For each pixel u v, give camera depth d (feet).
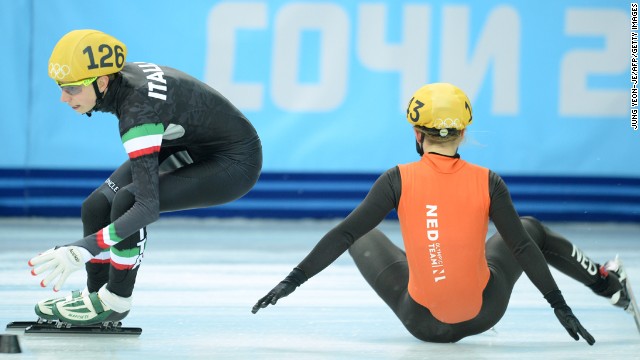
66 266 35.70
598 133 97.71
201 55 95.45
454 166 37.96
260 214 98.32
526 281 61.93
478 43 96.73
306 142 96.89
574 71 97.35
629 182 98.17
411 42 96.43
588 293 56.39
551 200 97.86
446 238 37.50
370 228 37.83
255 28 95.71
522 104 97.14
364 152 96.89
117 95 37.96
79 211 95.91
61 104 94.68
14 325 42.19
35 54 94.27
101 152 95.14
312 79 96.27
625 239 88.84
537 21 97.04
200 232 89.15
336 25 96.07
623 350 39.93
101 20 94.48
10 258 68.64
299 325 45.19
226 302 51.55
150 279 59.52
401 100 96.73
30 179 95.09
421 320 39.42
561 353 39.04
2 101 94.32
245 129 41.55
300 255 74.02
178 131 39.42
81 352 37.37
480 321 39.11
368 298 53.93
